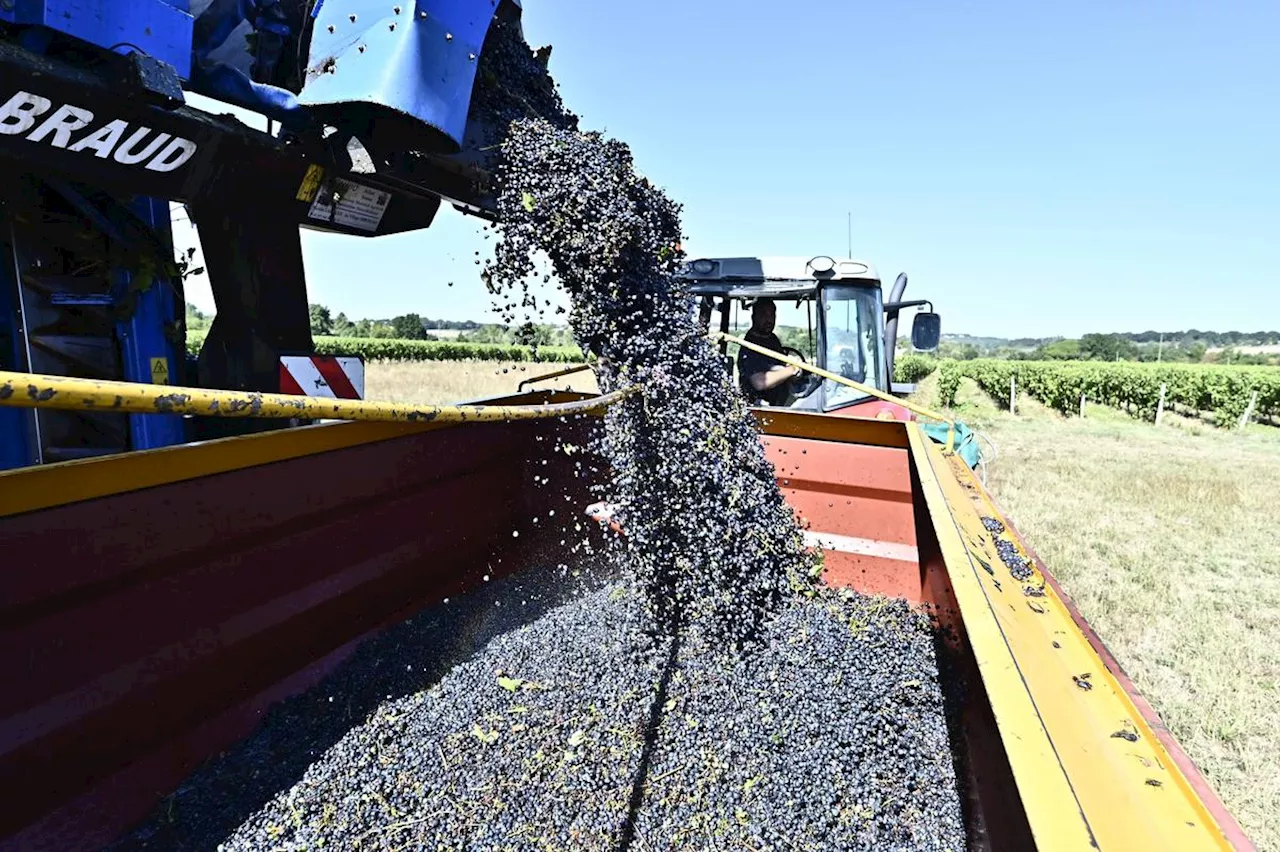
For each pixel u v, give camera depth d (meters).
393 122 2.53
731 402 3.29
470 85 2.55
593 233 2.83
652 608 3.04
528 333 3.12
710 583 2.82
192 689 2.07
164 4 2.09
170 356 3.17
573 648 2.82
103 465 1.76
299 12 2.61
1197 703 3.69
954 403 25.62
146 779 1.93
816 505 3.59
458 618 3.08
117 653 1.85
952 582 1.71
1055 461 11.47
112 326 2.94
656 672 2.63
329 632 2.60
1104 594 5.11
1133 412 23.41
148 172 2.36
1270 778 3.11
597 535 3.81
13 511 1.57
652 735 2.31
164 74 2.08
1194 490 9.00
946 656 2.46
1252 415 21.19
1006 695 1.21
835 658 2.63
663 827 1.97
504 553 3.67
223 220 2.84
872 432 3.43
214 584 2.13
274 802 2.01
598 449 3.15
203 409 1.22
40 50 1.91
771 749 2.24
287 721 2.31
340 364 3.34
